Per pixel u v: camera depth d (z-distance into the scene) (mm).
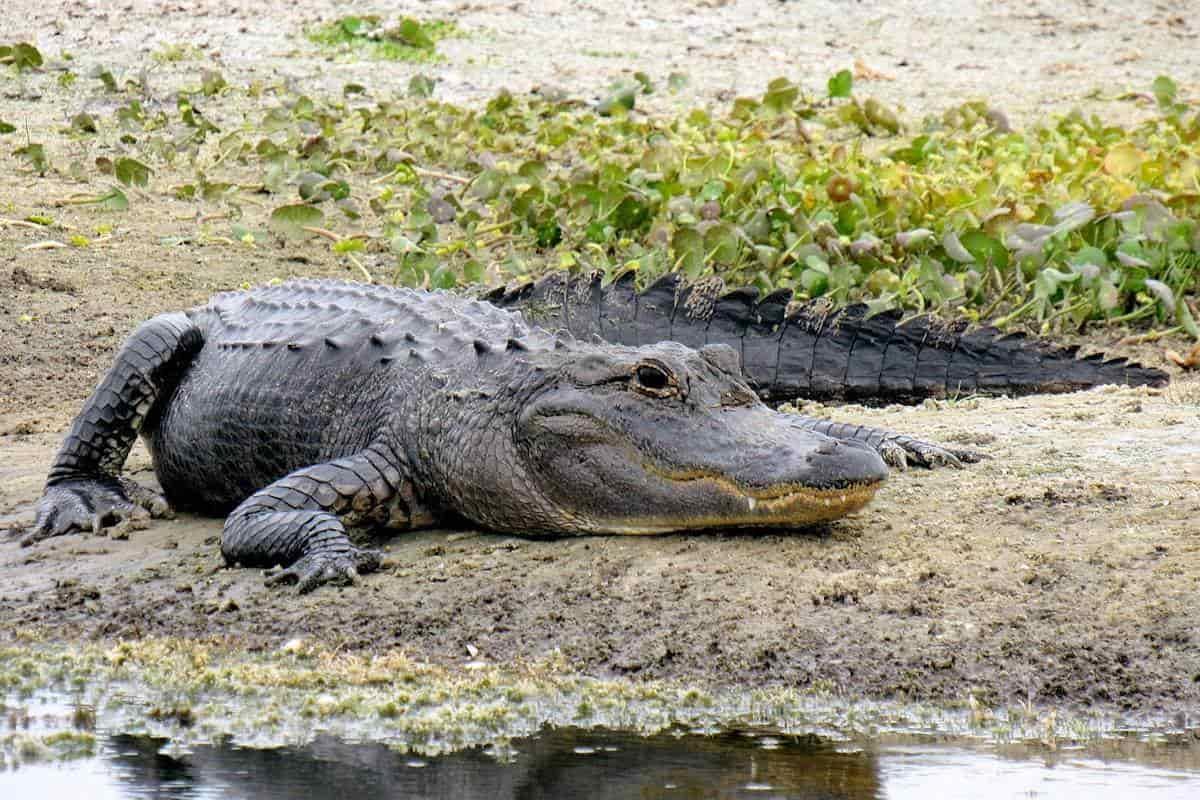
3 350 23859
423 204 28484
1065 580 13633
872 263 24562
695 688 12438
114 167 30562
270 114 34000
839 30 46656
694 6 47812
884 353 21766
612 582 14227
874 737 11430
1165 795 10164
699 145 31375
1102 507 15195
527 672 12883
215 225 29469
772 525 14836
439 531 16250
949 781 10500
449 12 45531
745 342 22062
